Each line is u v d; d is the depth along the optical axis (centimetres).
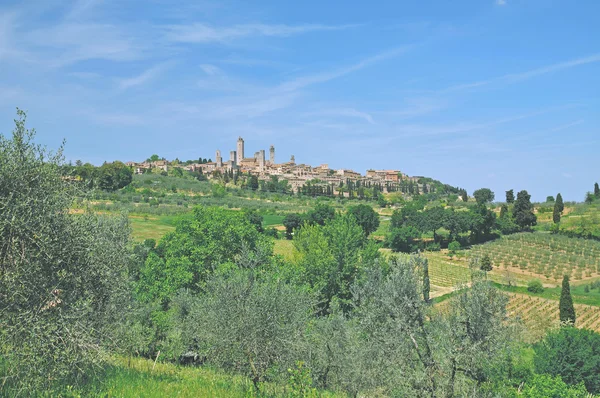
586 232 11294
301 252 4525
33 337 875
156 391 1151
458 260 9744
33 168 941
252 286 1409
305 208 14400
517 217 12538
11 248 877
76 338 938
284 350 1380
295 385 1209
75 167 1080
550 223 12781
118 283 1170
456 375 1232
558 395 2689
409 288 1287
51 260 926
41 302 906
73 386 980
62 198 980
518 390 2775
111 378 1174
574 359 3381
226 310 1364
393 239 10462
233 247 3412
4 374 898
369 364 1488
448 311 1284
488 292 1243
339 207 15800
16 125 951
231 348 1365
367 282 1670
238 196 15975
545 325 4984
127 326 1877
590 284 7869
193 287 3300
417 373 1214
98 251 1066
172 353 2167
